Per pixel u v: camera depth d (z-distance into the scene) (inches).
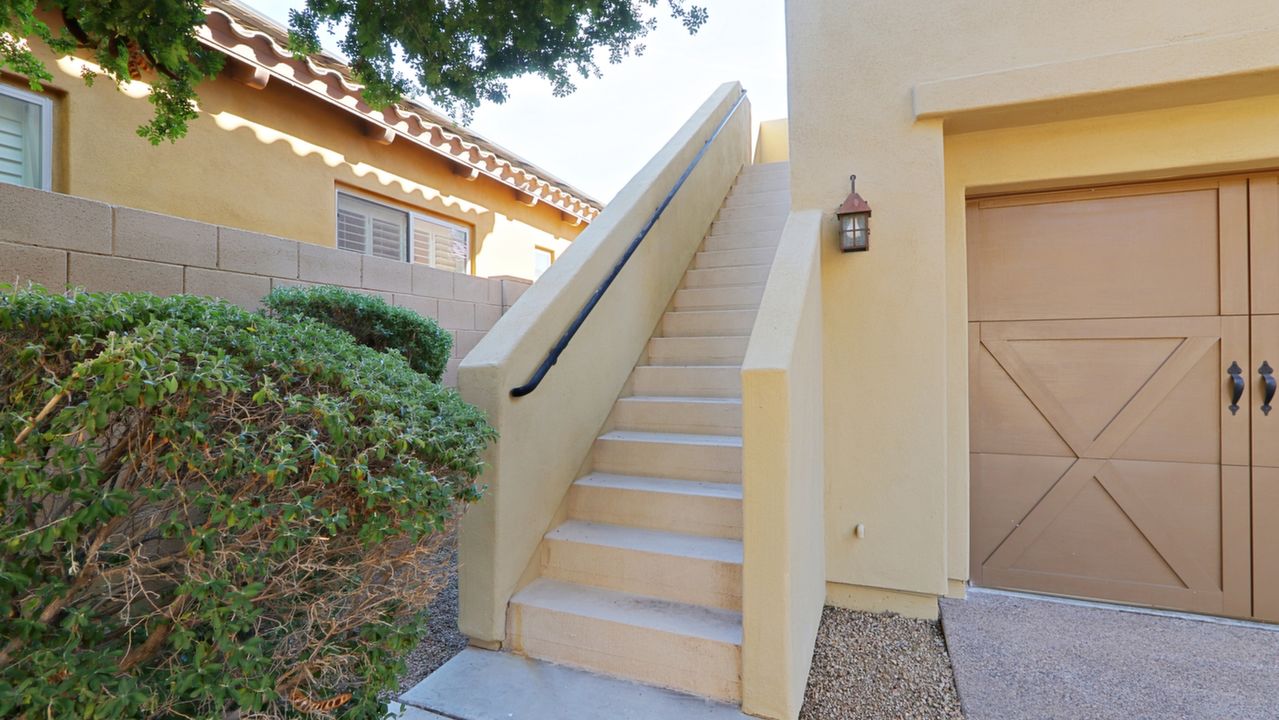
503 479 102.6
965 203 130.0
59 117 142.0
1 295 51.9
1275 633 107.2
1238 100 109.7
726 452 124.6
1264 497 112.1
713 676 90.0
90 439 49.9
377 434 62.2
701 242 215.3
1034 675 94.5
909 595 120.8
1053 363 125.7
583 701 89.6
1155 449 119.3
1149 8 107.5
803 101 130.4
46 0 91.7
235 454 53.4
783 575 83.3
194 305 66.2
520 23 113.3
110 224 106.7
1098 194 123.7
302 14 106.7
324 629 66.9
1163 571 118.5
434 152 247.3
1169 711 84.7
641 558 107.2
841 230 122.0
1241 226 114.7
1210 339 116.3
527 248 327.9
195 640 54.9
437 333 152.2
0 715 45.0
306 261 147.1
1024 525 127.5
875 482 121.7
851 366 123.9
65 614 54.9
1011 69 113.7
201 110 168.9
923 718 86.7
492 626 102.0
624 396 152.5
